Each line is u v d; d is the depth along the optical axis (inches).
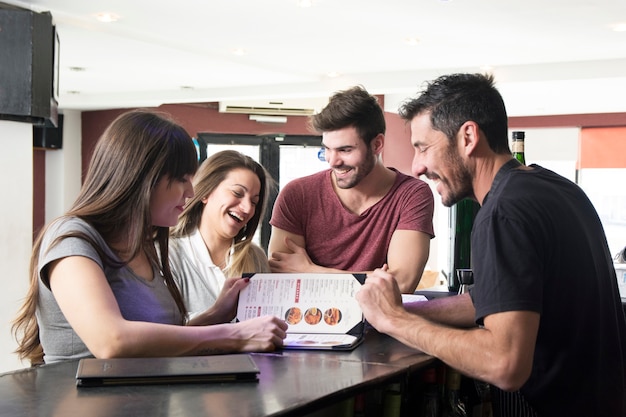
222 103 403.9
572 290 56.7
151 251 64.1
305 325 65.7
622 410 60.5
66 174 432.5
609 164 411.2
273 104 402.9
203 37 262.2
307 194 97.0
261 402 43.8
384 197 95.0
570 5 210.8
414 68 323.6
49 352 58.5
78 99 402.3
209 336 57.6
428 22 234.4
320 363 55.6
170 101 389.7
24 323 60.2
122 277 60.2
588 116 413.7
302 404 43.9
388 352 60.5
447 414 66.9
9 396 44.7
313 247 96.9
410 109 65.0
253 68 319.9
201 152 407.2
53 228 58.4
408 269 92.1
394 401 59.2
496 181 60.5
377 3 211.3
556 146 422.3
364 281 67.3
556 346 57.3
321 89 350.9
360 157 90.7
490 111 61.4
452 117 61.6
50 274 56.6
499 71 314.0
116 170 60.4
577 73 300.2
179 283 78.7
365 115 89.8
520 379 54.1
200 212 82.5
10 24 206.1
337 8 218.2
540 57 292.7
